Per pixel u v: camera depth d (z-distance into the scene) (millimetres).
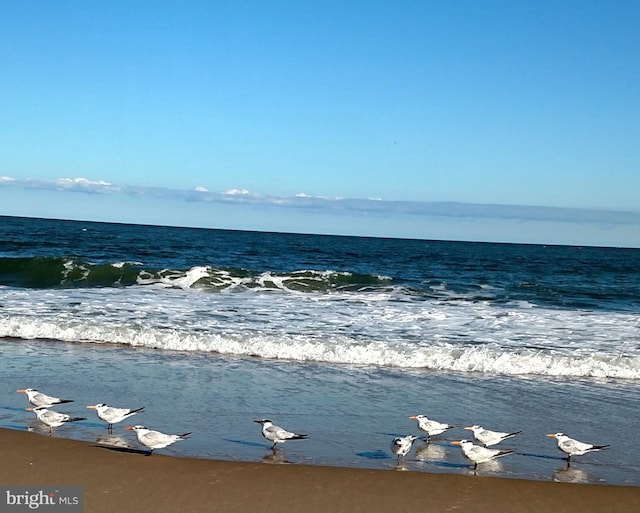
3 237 57469
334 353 15781
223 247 60594
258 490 7562
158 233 93812
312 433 10172
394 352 15805
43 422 9602
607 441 10391
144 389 12477
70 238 61094
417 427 10727
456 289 29609
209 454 8961
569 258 73438
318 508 7133
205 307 21141
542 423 11297
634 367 15430
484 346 16812
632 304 26391
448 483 8000
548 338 18266
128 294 23312
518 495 7727
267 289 26156
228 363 15031
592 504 7562
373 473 8242
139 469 8117
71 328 17000
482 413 11781
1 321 17359
